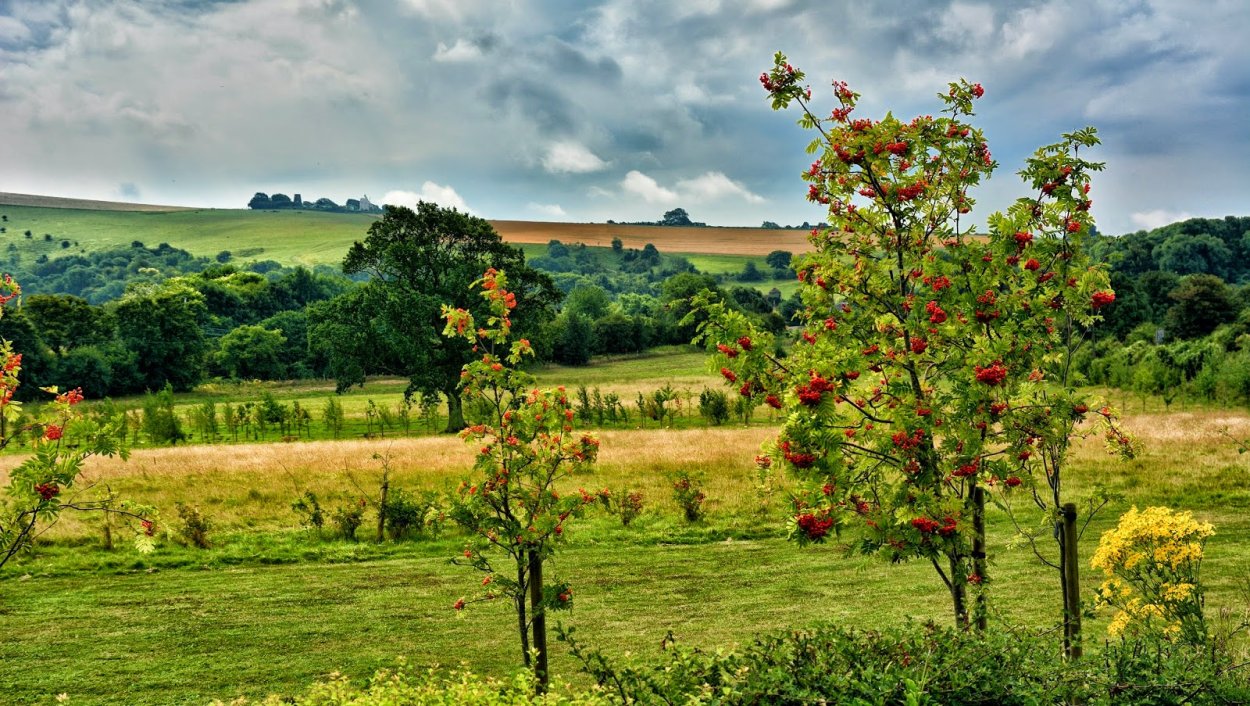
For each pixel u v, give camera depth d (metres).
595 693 5.92
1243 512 18.78
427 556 17.53
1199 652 6.39
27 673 10.62
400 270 51.78
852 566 15.66
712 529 18.95
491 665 10.87
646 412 47.00
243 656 11.29
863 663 5.69
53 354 84.69
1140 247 118.81
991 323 7.37
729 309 7.41
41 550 17.22
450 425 48.84
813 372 6.80
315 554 17.53
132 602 14.05
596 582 15.13
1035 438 7.24
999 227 7.39
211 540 18.39
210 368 103.94
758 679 5.44
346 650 11.55
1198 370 54.97
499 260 53.28
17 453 29.72
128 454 7.32
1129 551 7.89
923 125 7.64
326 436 46.00
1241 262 116.31
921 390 7.48
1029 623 11.25
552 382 78.25
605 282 187.75
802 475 7.02
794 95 7.75
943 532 6.89
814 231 8.06
